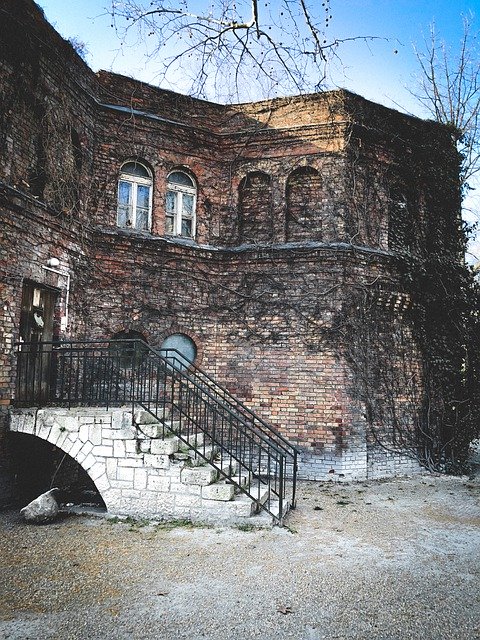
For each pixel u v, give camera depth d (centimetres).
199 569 587
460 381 1355
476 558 647
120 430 791
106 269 1177
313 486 1097
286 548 666
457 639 443
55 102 1033
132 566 593
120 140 1238
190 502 762
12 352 871
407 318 1313
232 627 457
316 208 1302
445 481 1188
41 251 970
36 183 1017
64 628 451
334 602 509
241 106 1352
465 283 1371
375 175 1317
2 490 837
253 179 1355
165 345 1232
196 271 1283
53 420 818
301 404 1209
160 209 1270
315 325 1224
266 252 1273
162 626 456
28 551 638
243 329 1270
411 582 564
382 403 1243
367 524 800
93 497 905
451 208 1434
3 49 877
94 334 1142
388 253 1274
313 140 1294
